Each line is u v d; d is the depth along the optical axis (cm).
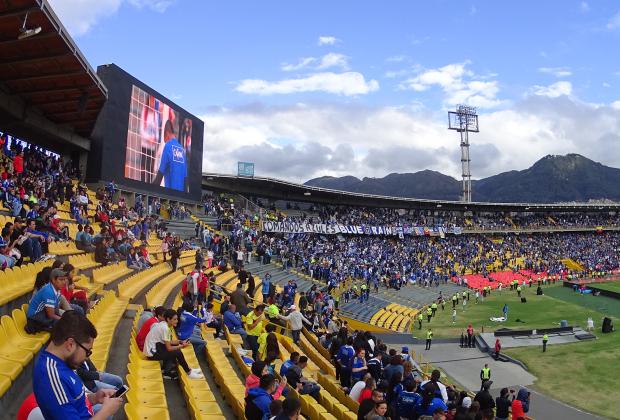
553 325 4219
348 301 4700
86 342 366
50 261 1406
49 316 782
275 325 1909
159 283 2027
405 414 1073
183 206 4428
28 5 1652
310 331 2153
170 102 4253
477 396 1259
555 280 7256
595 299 5588
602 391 2614
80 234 2003
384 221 7500
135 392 761
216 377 1162
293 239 5594
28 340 754
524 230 8869
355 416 1045
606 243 9056
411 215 8369
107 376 690
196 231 3888
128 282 1817
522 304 5406
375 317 4331
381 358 1399
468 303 5566
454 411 1102
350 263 5662
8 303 964
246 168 5928
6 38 1900
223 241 3797
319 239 6281
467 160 10312
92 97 2664
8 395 633
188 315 1289
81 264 1828
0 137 2534
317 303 2689
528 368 3048
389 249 6925
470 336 3578
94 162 3447
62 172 2994
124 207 3197
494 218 9262
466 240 8250
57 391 346
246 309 1784
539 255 8244
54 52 2033
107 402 368
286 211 6831
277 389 990
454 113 10300
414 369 1778
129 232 2677
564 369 3016
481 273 7238
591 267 8012
